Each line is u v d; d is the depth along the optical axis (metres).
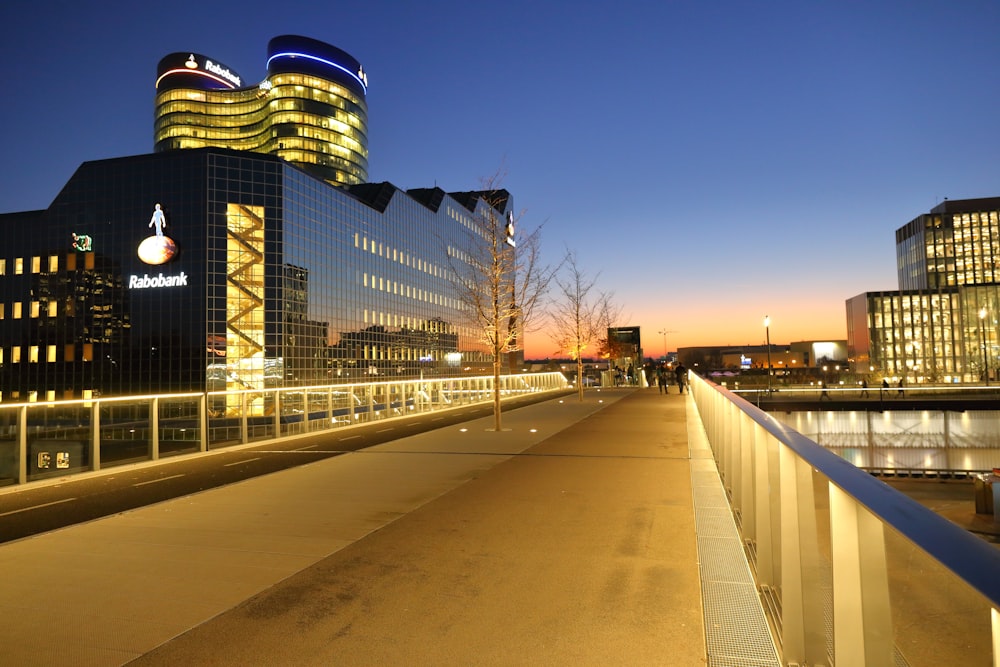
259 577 5.39
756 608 4.58
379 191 109.62
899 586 3.34
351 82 136.62
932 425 56.31
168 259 76.44
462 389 29.06
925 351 133.38
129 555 6.08
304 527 7.08
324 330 88.00
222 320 76.62
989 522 24.36
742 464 6.02
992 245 149.12
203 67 150.62
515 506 7.95
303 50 130.75
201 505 8.37
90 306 79.31
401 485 9.53
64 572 5.59
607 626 4.30
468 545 6.26
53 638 4.22
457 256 136.25
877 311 136.38
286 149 128.62
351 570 5.55
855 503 2.29
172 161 77.94
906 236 163.38
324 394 18.67
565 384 49.41
